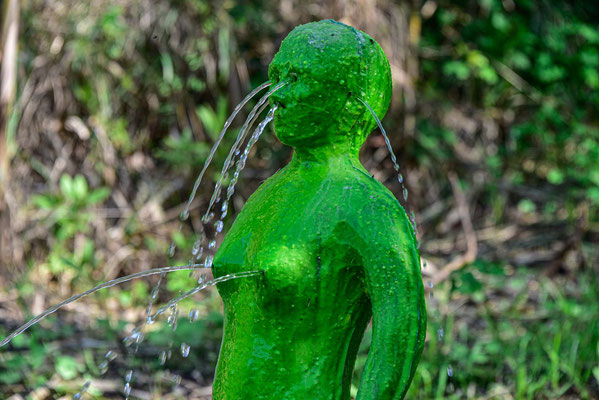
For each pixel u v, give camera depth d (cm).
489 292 728
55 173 813
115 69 835
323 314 235
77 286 741
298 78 242
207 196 834
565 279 760
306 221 232
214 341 618
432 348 548
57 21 816
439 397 498
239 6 859
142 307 705
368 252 224
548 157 949
